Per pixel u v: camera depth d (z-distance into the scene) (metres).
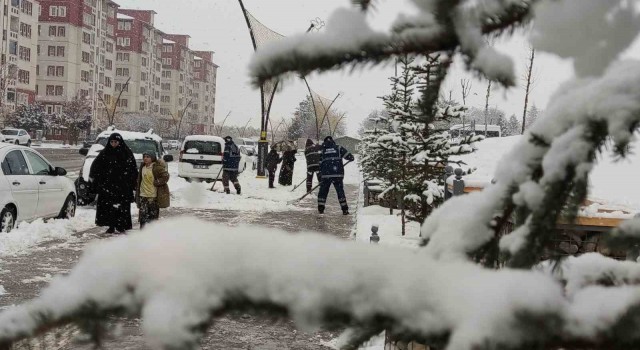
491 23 1.11
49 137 76.56
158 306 0.74
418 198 9.80
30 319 0.78
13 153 10.57
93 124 93.31
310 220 13.98
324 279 0.75
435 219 1.11
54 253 9.06
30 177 10.74
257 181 26.06
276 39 1.07
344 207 15.30
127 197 11.04
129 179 11.05
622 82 0.91
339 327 0.76
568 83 1.04
